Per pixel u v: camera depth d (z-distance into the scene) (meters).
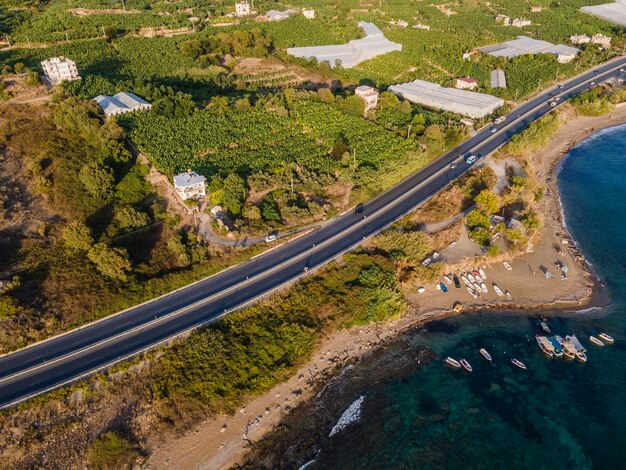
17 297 109.06
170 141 165.88
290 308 121.19
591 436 101.69
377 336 124.25
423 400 109.19
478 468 95.88
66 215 133.88
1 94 171.25
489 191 162.25
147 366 103.81
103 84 199.25
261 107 197.88
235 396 104.19
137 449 94.38
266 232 138.38
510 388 112.38
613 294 139.62
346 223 146.62
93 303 113.00
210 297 118.56
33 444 90.94
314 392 109.25
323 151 171.88
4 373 98.88
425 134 186.75
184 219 138.88
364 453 98.19
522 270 147.62
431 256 146.50
